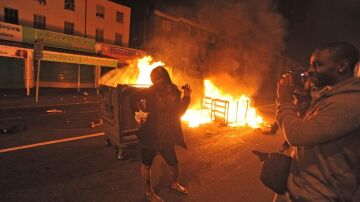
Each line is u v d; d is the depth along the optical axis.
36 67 19.38
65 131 6.66
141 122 3.14
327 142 1.22
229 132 7.46
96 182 3.82
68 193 3.46
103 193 3.51
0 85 17.56
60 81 20.97
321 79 1.37
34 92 16.11
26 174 3.97
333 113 1.20
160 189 3.71
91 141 5.85
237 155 5.45
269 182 1.73
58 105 11.31
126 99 4.66
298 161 1.50
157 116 3.13
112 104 4.79
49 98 13.37
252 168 4.73
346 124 1.17
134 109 3.22
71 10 22.20
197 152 5.53
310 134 1.23
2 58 17.53
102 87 5.30
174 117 3.21
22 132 6.34
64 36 19.19
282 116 1.48
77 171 4.18
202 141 6.41
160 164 4.65
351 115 1.16
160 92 3.10
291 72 1.58
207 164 4.84
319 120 1.22
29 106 10.52
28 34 17.28
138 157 4.91
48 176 3.94
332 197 1.31
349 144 1.25
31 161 4.50
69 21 22.20
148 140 3.11
